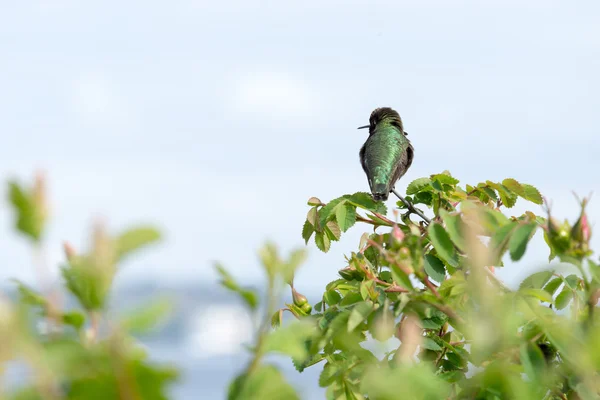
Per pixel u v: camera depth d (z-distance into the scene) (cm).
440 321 666
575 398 473
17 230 229
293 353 306
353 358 521
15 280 265
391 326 536
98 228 245
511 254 509
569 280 660
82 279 246
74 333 258
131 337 250
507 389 397
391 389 332
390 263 534
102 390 242
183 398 246
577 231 474
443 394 393
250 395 302
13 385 230
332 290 796
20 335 229
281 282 301
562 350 439
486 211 545
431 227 565
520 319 478
